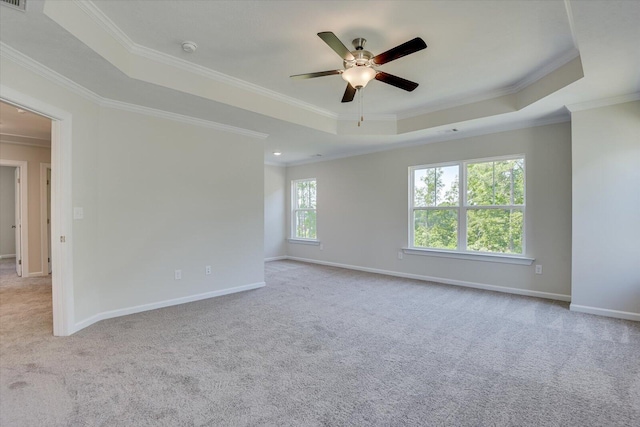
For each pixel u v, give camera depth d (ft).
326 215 21.80
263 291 14.70
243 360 7.94
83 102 10.00
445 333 9.71
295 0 7.07
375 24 7.99
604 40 7.25
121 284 11.26
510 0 7.05
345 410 5.99
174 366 7.61
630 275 10.74
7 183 24.76
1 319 10.80
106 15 7.61
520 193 14.19
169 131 12.41
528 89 11.45
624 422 5.67
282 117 13.05
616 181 10.89
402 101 13.58
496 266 14.73
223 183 14.08
